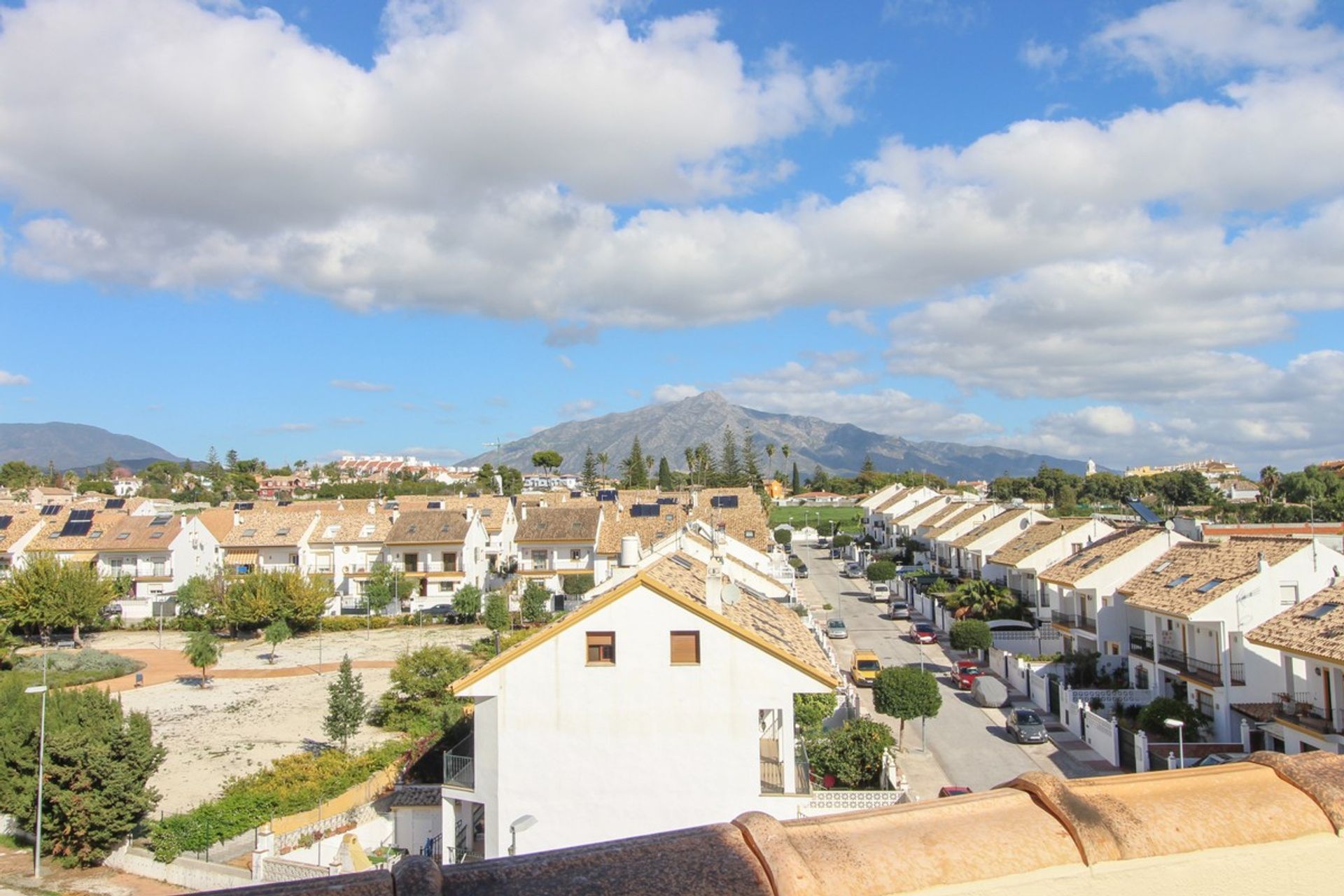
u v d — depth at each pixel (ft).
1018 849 13.16
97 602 230.68
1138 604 128.16
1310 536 140.26
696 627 73.61
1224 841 13.71
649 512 261.85
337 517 290.56
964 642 164.86
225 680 184.14
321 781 101.91
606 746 73.61
